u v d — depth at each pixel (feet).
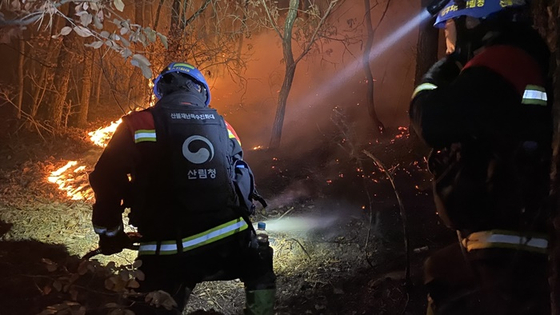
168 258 9.54
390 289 13.44
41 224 18.60
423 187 20.25
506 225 7.12
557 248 6.40
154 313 9.55
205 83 10.89
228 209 9.98
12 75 38.19
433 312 8.20
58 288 9.20
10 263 14.94
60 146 30.14
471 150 7.15
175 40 25.77
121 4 9.90
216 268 10.14
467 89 6.89
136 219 9.65
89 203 20.93
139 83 29.73
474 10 7.41
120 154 9.51
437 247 15.81
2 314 11.93
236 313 12.94
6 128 32.71
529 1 7.53
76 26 10.03
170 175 9.48
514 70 6.95
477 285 7.47
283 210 20.49
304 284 14.29
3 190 22.53
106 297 11.96
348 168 23.38
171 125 9.69
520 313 7.06
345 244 16.88
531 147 6.95
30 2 10.36
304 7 31.58
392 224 17.74
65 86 32.99
